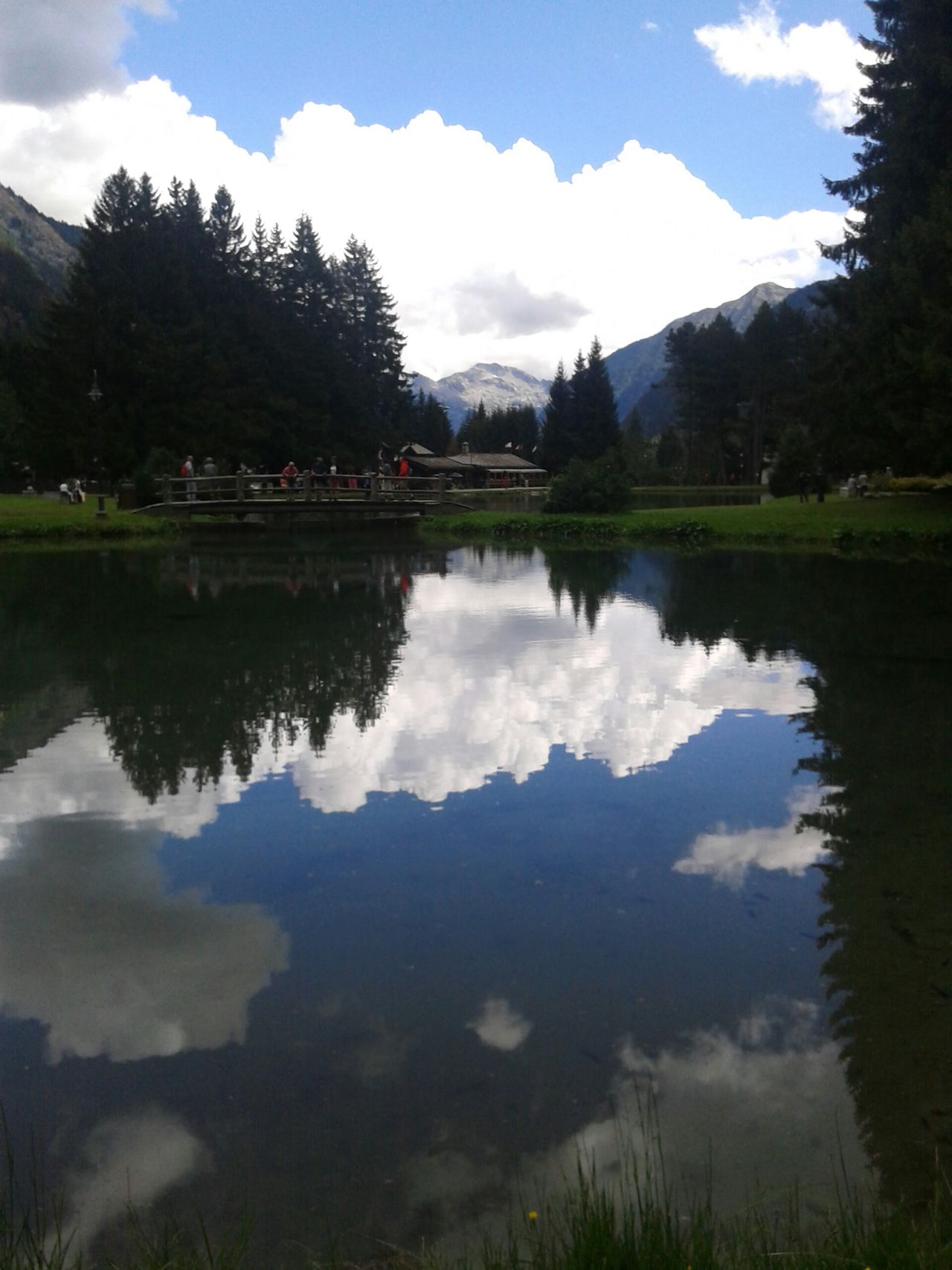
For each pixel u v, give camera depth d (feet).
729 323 359.87
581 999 13.44
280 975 14.17
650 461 384.88
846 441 112.16
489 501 219.00
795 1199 9.51
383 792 22.11
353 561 82.74
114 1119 11.10
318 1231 9.36
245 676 34.37
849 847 18.72
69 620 47.96
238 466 200.23
